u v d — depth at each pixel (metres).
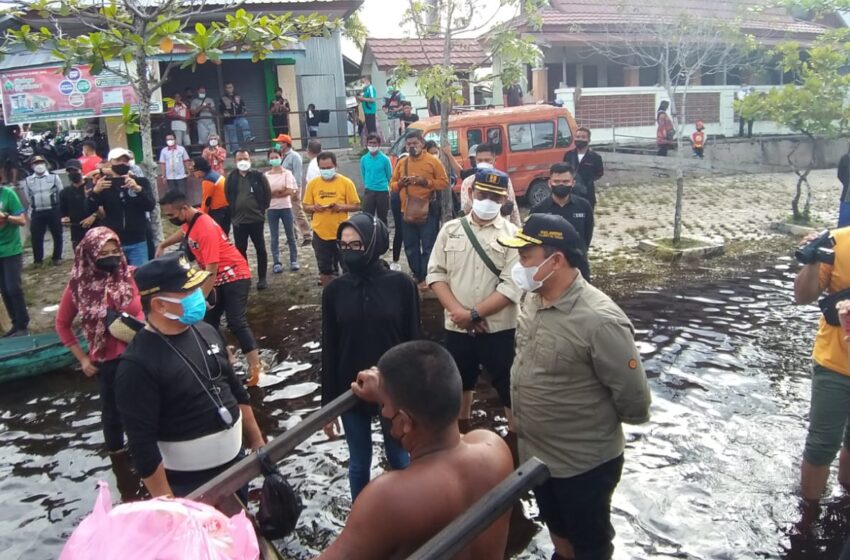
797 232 12.16
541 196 15.27
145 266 3.02
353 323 3.75
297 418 5.54
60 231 11.18
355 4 16.41
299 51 15.84
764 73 23.97
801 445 4.82
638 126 21.73
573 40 19.81
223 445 3.19
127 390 2.94
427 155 8.60
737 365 6.29
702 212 14.40
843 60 12.73
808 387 5.79
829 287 3.79
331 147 19.22
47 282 10.09
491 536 2.11
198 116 16.05
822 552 3.71
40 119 13.53
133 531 1.65
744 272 9.70
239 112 16.61
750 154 21.30
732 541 3.82
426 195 8.59
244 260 6.31
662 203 15.59
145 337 3.06
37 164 10.78
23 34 6.55
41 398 6.22
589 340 3.04
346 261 3.69
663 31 13.54
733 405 5.48
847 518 3.99
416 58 20.75
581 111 20.97
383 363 2.09
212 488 2.38
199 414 3.11
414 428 2.04
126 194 8.04
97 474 4.83
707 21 13.10
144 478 2.96
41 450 5.21
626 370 3.02
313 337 7.48
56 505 4.45
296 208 11.55
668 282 9.22
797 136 22.36
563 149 15.34
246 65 18.05
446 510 1.93
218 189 9.65
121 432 5.04
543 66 20.92
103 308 4.64
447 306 4.68
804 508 4.09
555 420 3.20
